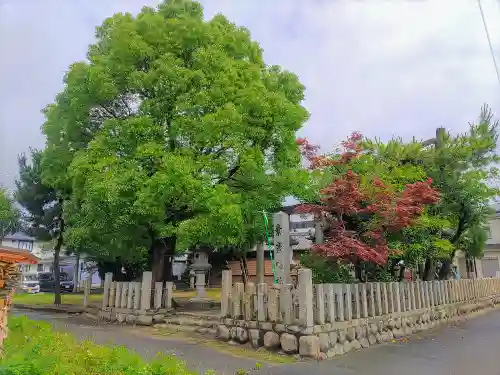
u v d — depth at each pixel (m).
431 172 16.69
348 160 12.61
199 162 12.63
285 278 11.12
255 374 7.16
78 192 13.72
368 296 10.84
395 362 8.21
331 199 11.47
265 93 13.91
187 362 7.93
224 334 10.12
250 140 13.98
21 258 7.22
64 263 42.94
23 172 21.42
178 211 14.11
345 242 10.70
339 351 8.98
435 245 14.34
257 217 15.07
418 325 12.65
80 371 6.18
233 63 13.77
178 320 12.66
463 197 16.69
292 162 15.21
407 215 11.41
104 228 13.98
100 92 13.47
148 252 17.73
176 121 12.86
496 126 18.36
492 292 21.44
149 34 13.82
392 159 16.23
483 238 19.94
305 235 19.34
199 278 17.48
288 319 8.81
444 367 7.82
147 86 13.37
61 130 15.43
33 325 10.70
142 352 8.76
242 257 24.66
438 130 17.45
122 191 12.22
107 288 15.18
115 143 13.27
